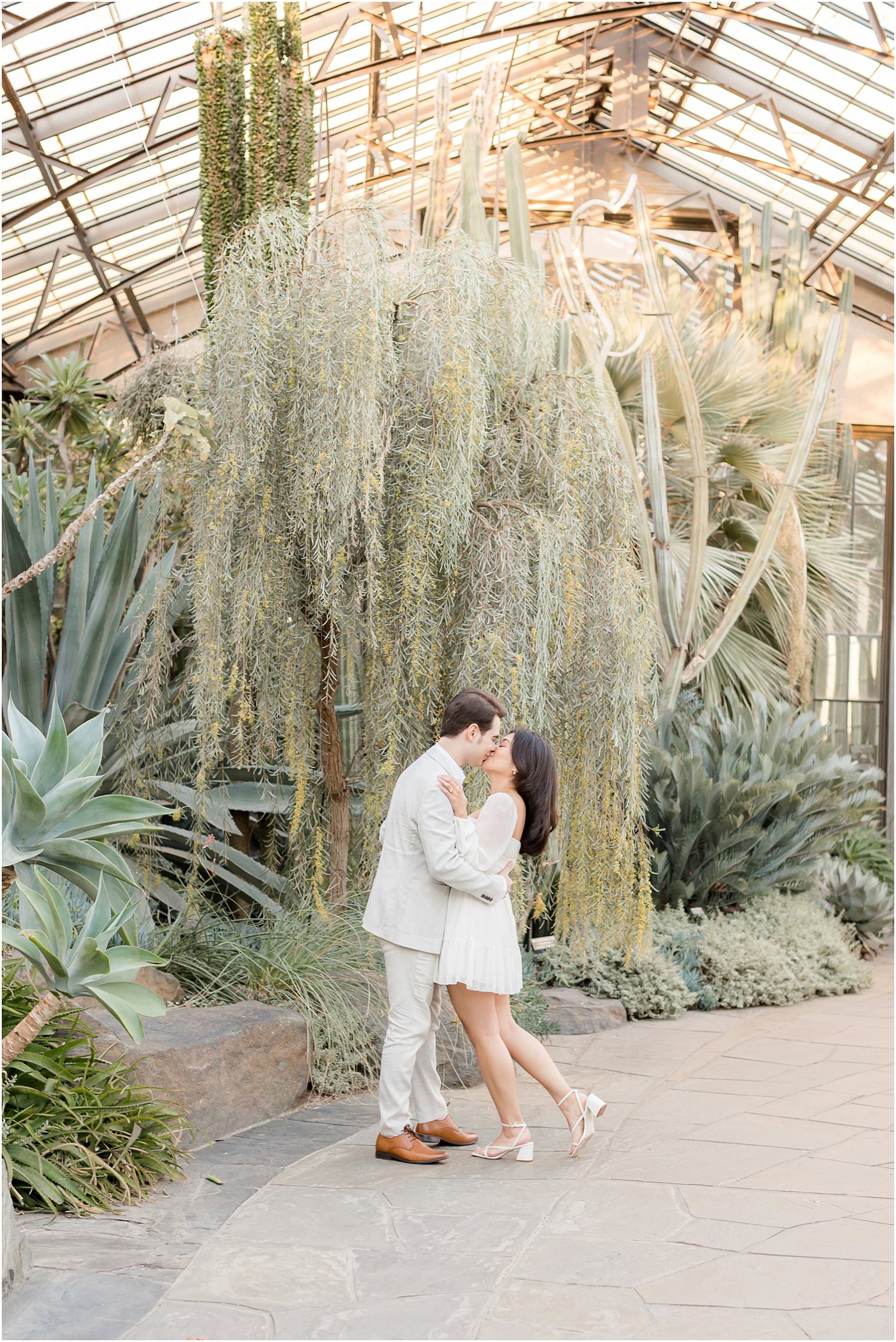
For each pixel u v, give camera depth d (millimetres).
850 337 11633
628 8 10461
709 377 8867
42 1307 2482
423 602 4031
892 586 12672
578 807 4309
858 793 7594
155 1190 3256
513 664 3936
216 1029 3889
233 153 6691
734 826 6492
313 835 4656
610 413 4512
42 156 9547
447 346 3916
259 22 6652
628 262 13344
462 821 3475
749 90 11391
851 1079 4512
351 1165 3465
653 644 4438
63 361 8305
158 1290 2588
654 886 6484
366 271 4000
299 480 3998
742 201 13680
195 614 4289
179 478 4672
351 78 11102
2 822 2832
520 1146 3529
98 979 2723
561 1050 5078
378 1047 4414
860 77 10227
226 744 4789
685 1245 2801
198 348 6930
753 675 8656
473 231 6051
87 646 5230
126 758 4789
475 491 4176
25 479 7184
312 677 4336
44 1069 3238
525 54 12430
